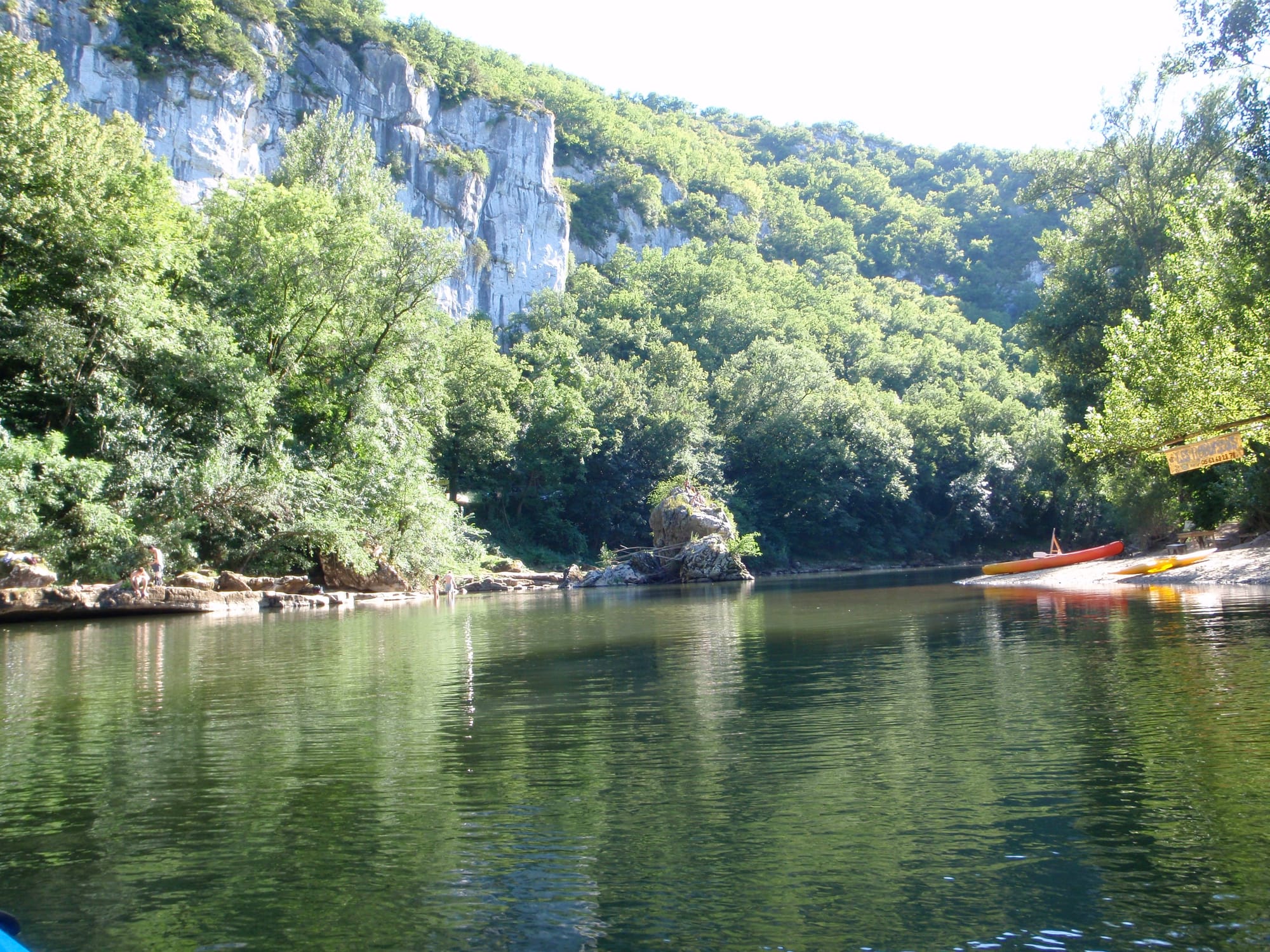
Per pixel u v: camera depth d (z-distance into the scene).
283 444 30.39
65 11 72.38
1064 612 15.31
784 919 3.29
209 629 17.73
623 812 4.63
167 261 29.14
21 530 22.27
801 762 5.54
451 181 101.31
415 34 108.62
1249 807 4.23
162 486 25.91
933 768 5.25
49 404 27.19
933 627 14.00
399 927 3.34
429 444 37.59
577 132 155.25
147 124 75.19
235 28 82.19
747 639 13.38
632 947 3.10
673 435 69.06
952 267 196.62
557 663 10.93
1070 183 41.66
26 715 7.98
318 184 42.12
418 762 5.84
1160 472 35.47
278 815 4.74
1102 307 37.84
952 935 3.12
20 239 26.05
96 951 3.21
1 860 4.17
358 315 36.19
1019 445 77.81
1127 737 5.70
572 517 66.75
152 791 5.29
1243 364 18.69
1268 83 26.44
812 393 79.06
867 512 78.31
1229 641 10.01
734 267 135.00
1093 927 3.13
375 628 17.20
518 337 101.19
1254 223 20.11
